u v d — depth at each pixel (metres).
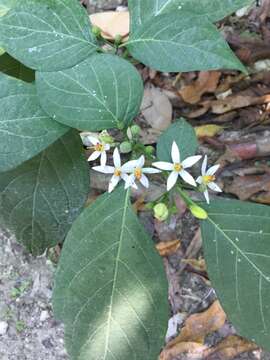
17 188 0.17
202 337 0.19
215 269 0.14
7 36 0.14
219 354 0.19
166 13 0.14
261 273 0.14
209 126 0.21
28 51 0.14
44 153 0.17
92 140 0.15
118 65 0.14
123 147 0.14
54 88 0.14
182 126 0.14
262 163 0.21
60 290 0.14
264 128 0.21
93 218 0.14
